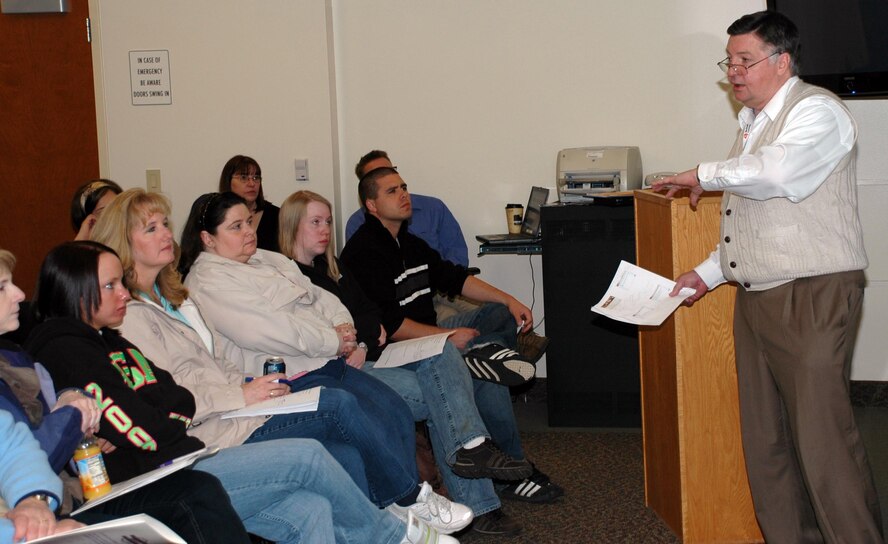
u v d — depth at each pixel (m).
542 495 3.16
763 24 2.28
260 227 4.29
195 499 1.83
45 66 4.63
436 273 3.61
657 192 2.86
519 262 4.63
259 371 2.71
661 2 4.38
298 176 4.60
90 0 4.56
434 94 4.61
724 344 2.62
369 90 4.65
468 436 2.76
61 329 1.93
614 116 4.49
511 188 4.61
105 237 2.32
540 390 4.60
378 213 3.44
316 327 2.74
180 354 2.34
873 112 4.12
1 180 4.72
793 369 2.24
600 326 4.01
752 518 2.68
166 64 4.57
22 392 1.69
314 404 2.28
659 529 2.87
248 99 4.57
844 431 2.21
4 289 1.72
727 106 4.39
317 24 4.49
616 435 3.94
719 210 2.59
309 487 2.10
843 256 2.19
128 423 1.92
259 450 2.08
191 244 2.80
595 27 4.45
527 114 4.55
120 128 4.63
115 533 1.42
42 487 1.56
